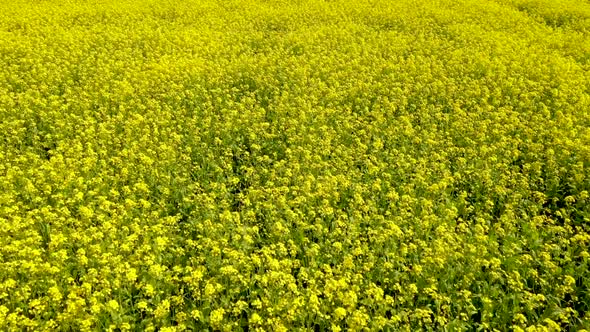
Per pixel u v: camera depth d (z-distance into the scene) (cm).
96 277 712
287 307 652
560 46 1973
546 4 2677
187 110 1359
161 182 988
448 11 2461
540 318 676
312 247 757
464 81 1496
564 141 1122
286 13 2414
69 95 1415
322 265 759
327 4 2631
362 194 948
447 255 754
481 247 765
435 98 1438
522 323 645
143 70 1644
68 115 1260
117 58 1767
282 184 982
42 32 2022
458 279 741
